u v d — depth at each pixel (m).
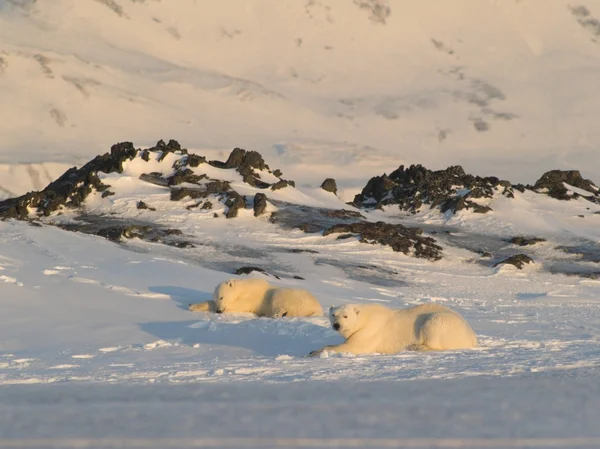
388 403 25.16
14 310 86.12
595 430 20.64
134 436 19.12
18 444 17.97
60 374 48.88
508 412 23.41
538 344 65.25
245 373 45.91
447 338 57.53
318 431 19.94
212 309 87.81
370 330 57.03
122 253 147.62
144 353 63.00
